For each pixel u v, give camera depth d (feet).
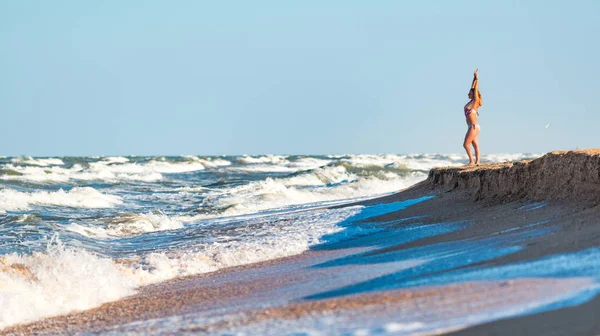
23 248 155.74
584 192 115.85
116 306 92.17
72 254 116.57
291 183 384.47
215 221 216.54
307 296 75.72
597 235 77.00
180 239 172.96
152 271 116.67
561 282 58.85
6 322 85.87
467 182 180.75
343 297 70.18
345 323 56.54
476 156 208.85
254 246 139.64
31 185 387.34
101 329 75.77
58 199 284.61
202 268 121.08
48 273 102.22
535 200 132.77
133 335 68.03
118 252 154.20
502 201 147.02
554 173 130.11
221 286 97.86
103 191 360.48
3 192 286.25
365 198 250.98
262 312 68.85
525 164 144.25
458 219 138.31
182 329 66.54
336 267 99.60
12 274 99.50
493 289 60.44
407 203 188.44
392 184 332.39
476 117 207.51
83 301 95.20
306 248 133.39
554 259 69.36
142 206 282.77
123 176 484.33
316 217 187.62
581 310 50.26
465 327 50.03
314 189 317.83
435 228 130.93
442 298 60.34
